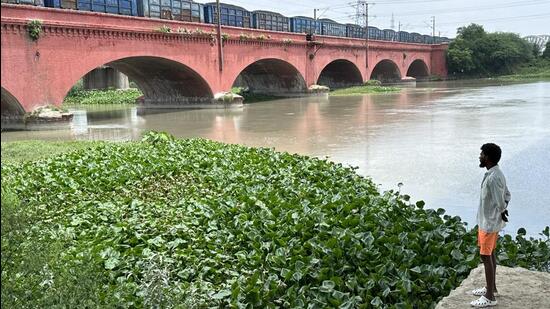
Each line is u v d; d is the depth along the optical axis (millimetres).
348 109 37344
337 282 6211
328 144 20547
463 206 11383
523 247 7766
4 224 4816
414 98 47469
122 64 35562
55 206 10148
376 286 6254
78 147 17984
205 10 40406
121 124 30406
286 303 5922
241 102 40156
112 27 29297
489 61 92688
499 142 20016
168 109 40594
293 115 33656
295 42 49312
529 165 15469
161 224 8828
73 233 8211
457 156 17297
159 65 36031
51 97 26656
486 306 5160
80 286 4625
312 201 9797
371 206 9305
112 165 13438
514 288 5555
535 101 40250
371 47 66500
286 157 14828
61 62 26828
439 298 6016
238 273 6922
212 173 12875
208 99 39312
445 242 7809
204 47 37219
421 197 12188
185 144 17641
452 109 34750
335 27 64312
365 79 65812
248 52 42438
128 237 8148
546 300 5250
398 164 16109
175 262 7137
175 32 33844
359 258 6957
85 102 53062
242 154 15578
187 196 10953
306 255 7211
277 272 6777
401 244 7523
